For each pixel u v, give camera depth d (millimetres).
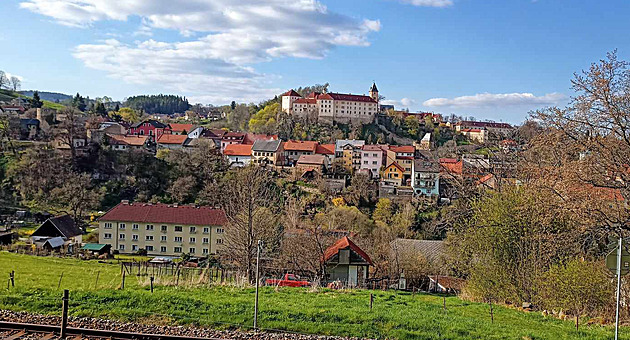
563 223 25391
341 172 118688
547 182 23938
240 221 40156
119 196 91375
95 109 181750
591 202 21828
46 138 110500
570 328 18125
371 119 174500
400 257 43438
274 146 120375
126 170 98938
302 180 105500
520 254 25703
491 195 30750
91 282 24688
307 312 17703
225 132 149875
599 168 22688
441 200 93250
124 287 22078
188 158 105062
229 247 41844
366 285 35000
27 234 64375
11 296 18062
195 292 21234
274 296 21438
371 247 49031
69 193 82062
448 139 170625
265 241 41000
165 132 145500
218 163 106875
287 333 15625
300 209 79375
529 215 25391
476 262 27922
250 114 197750
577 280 21125
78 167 97062
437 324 17156
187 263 46938
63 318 14008
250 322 16359
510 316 20328
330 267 37250
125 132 142375
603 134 23000
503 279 25312
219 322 16219
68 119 105000
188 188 93562
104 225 65812
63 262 34719
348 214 76562
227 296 20500
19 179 88438
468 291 27141
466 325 17422
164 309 17359
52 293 19094
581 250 24656
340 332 15969
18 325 14383
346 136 161750
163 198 92125
